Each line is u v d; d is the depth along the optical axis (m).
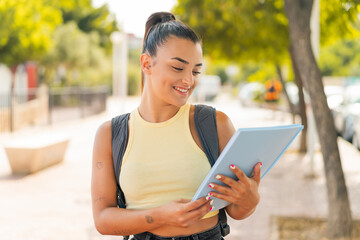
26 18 12.56
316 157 10.16
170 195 1.66
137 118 1.71
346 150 11.16
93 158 1.77
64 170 8.74
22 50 16.67
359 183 7.67
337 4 5.73
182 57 1.56
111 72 36.81
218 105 28.11
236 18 7.86
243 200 1.50
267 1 7.61
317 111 4.94
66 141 9.66
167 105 1.69
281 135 1.52
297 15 4.85
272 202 6.43
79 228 5.29
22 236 4.99
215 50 9.41
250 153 1.48
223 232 1.77
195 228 1.68
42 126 16.20
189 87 1.61
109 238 4.96
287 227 5.29
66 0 10.16
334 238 4.84
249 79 15.33
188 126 1.68
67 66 26.22
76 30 26.66
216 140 1.68
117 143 1.71
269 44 8.77
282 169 8.85
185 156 1.66
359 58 39.53
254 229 5.24
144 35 1.78
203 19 8.27
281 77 11.87
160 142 1.67
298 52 4.92
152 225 1.59
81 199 6.60
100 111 21.94
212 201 1.54
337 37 8.86
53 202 6.42
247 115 20.83
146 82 1.72
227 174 1.50
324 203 6.36
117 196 1.78
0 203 6.35
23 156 8.34
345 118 12.16
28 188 7.26
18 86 21.66
